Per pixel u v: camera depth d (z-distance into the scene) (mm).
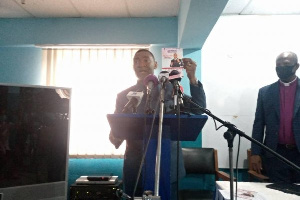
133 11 3031
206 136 2938
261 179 2018
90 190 2176
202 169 2682
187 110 1002
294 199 1134
